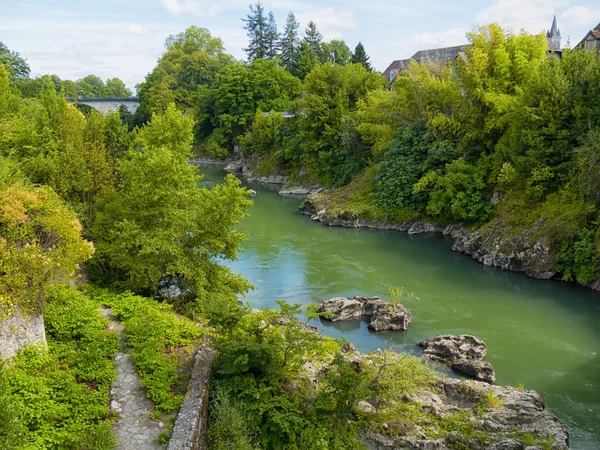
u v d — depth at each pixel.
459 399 18.44
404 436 15.67
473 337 23.16
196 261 22.81
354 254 38.97
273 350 15.80
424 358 22.42
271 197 65.12
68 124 25.58
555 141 34.75
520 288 31.69
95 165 23.98
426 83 50.16
